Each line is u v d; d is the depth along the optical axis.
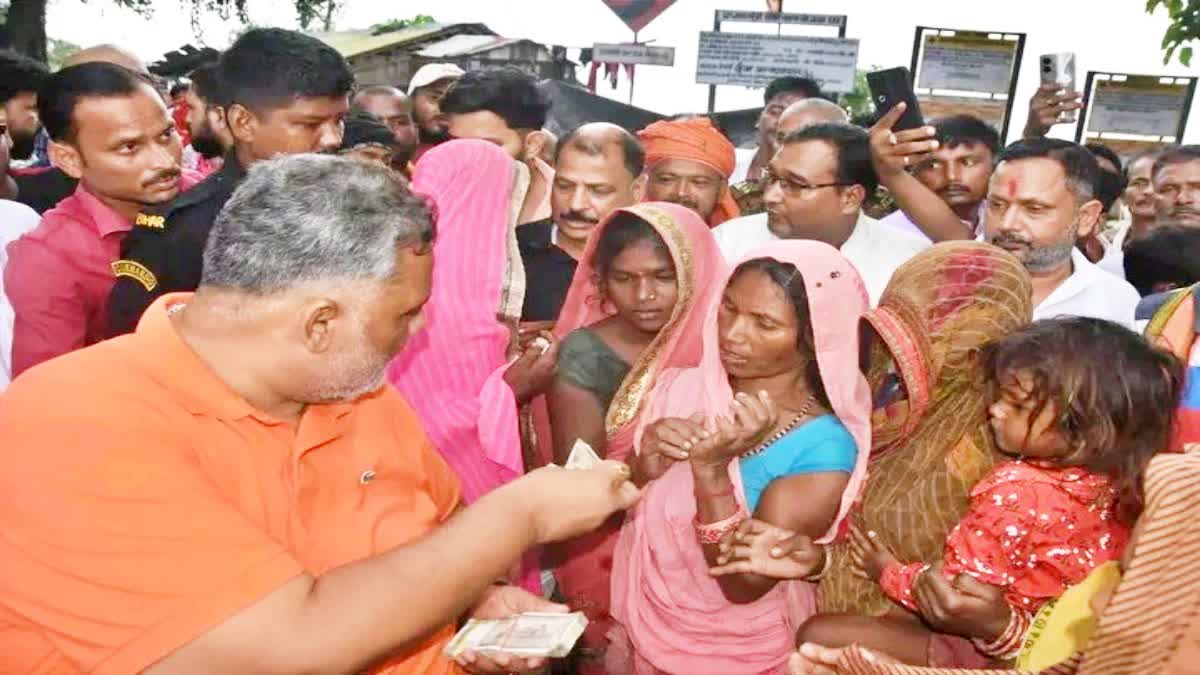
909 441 2.14
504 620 1.77
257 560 1.27
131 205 2.77
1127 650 1.04
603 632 2.44
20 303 2.68
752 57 7.46
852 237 3.22
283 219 1.35
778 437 2.12
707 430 2.13
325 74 2.42
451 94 3.29
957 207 3.94
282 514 1.49
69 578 1.24
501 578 2.00
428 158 2.60
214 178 2.48
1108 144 6.02
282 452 1.52
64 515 1.24
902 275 2.20
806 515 2.05
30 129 4.45
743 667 2.18
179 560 1.25
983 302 2.07
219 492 1.35
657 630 2.21
